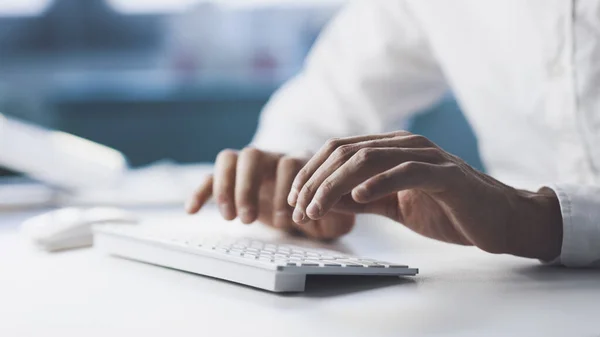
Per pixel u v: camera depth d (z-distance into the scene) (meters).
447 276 0.67
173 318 0.51
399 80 1.38
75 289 0.61
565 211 0.72
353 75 1.38
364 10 1.38
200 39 2.56
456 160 0.70
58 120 2.55
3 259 0.76
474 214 0.69
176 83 2.58
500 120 1.18
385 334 0.47
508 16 1.09
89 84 2.55
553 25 1.02
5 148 1.28
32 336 0.47
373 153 0.65
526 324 0.50
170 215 1.12
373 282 0.64
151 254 0.72
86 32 2.53
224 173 0.91
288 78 2.59
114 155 1.42
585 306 0.55
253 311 0.53
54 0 2.50
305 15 2.57
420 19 1.27
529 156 1.16
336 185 0.64
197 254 0.66
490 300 0.57
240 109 2.60
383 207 0.82
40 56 2.53
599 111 0.98
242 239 0.78
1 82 2.50
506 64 1.13
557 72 1.03
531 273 0.69
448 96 2.38
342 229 0.89
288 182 0.90
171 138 2.60
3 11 2.49
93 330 0.49
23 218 1.11
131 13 2.54
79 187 1.34
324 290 0.60
